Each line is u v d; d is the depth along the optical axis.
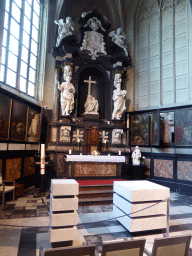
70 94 9.75
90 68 10.91
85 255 2.08
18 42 9.13
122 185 4.68
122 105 10.47
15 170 7.98
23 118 8.55
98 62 10.74
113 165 8.61
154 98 10.53
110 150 10.20
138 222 4.17
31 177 9.23
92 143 9.73
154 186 4.61
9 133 7.58
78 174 8.24
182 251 2.45
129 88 11.33
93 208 6.10
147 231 4.39
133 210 4.15
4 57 8.10
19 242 3.90
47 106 10.63
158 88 10.43
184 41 9.73
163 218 4.37
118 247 2.23
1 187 6.19
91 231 4.48
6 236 4.12
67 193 3.86
